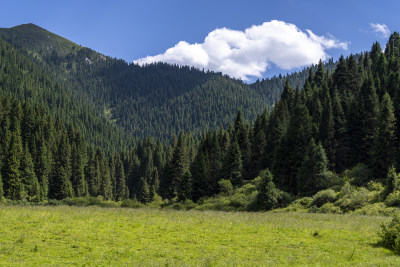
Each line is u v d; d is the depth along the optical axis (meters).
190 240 18.28
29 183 88.19
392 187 40.34
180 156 86.94
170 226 21.84
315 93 89.06
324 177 53.75
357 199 40.81
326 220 27.81
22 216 21.64
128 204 61.62
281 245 17.88
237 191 65.06
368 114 62.31
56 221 21.27
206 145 86.44
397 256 15.31
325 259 15.12
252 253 16.14
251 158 80.19
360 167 57.81
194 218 26.23
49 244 15.98
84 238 17.33
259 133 80.81
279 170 63.22
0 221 19.80
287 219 27.45
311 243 18.44
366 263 13.85
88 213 25.50
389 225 18.27
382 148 52.59
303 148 61.69
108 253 15.12
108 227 20.50
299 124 65.56
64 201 61.41
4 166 84.06
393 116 53.38
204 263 13.75
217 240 18.61
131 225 21.61
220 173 74.19
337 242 18.69
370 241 18.91
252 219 26.61
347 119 68.06
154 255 15.18
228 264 13.77
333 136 65.81
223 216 28.34
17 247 15.00
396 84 74.12
